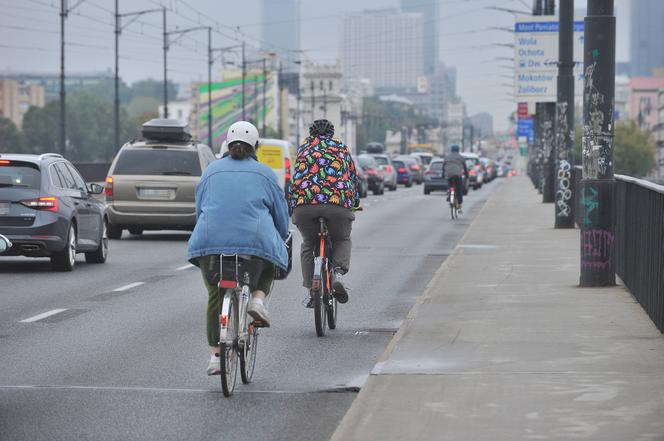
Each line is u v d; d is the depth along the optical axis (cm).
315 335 3044
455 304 3412
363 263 5222
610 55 3838
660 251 2847
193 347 2831
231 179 2231
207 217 2211
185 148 6562
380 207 11219
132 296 3941
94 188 5225
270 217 2242
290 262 2456
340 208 2988
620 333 2792
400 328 2950
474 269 4522
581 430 1811
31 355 2705
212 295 2252
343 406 2147
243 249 2194
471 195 15275
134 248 6147
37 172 4772
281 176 10362
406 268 4984
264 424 1994
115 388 2306
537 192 15212
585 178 3816
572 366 2359
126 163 6538
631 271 3616
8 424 1988
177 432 1934
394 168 18850
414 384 2206
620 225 4053
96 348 2812
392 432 1833
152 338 2980
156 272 4831
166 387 2320
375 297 3916
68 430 1945
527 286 3869
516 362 2420
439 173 15350
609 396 2058
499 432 1814
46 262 5325
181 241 6694
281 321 3312
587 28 3850
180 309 3584
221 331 2147
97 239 5209
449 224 8331
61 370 2506
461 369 2350
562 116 7281
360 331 3122
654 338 2711
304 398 2217
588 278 3825
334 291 3075
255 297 2300
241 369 2312
